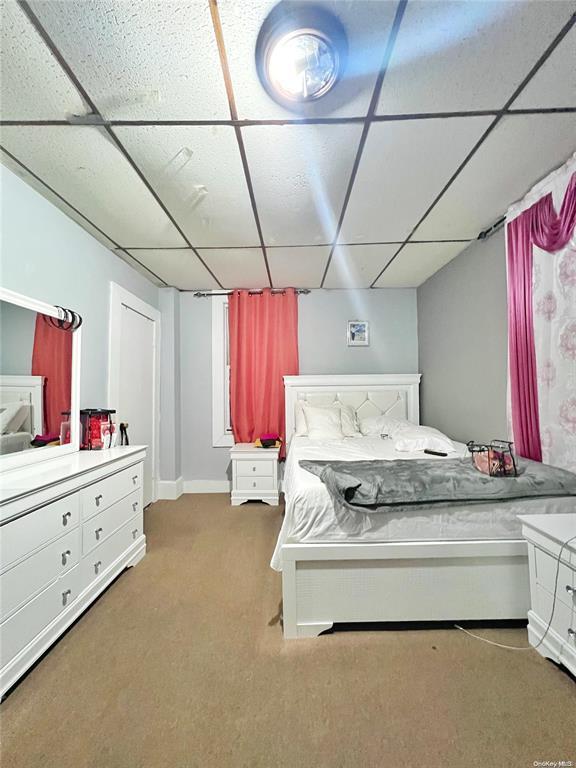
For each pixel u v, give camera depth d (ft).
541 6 3.30
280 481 12.04
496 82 4.11
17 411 5.88
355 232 8.01
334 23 3.46
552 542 4.37
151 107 4.42
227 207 6.85
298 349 12.60
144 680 4.31
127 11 3.29
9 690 4.12
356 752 3.44
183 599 6.00
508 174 5.90
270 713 3.86
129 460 7.09
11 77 3.98
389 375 12.10
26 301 6.02
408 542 5.04
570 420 5.56
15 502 4.25
